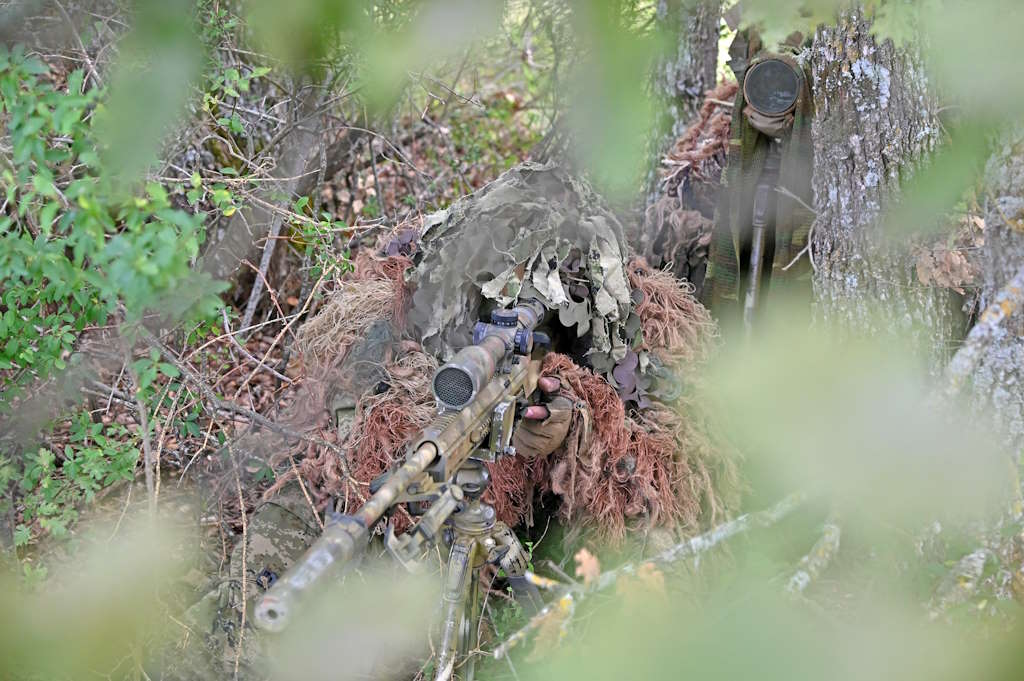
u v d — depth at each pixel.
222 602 3.02
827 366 3.18
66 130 1.89
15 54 1.94
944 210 3.05
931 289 3.39
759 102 3.63
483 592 2.94
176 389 3.14
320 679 2.89
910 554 2.94
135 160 1.90
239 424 3.74
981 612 2.66
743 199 3.87
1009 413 3.06
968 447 3.04
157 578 2.78
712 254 3.94
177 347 3.60
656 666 1.70
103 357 3.22
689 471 3.28
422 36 2.00
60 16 2.74
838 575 3.11
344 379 3.24
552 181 3.24
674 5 1.77
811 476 3.01
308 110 3.76
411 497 2.00
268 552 3.05
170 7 1.82
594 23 1.71
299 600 1.54
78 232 1.87
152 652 2.83
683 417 3.33
